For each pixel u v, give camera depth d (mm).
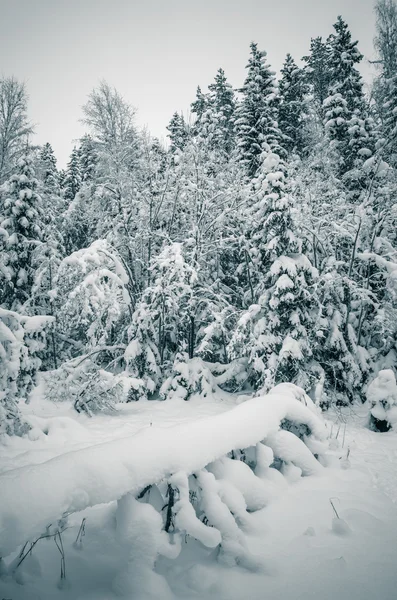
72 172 26922
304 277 11094
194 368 11680
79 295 10133
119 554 2652
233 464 3525
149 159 13961
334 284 11148
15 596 2191
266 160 11039
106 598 2262
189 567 2611
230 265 15898
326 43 28844
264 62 21516
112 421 8281
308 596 2404
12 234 14391
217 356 14281
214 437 3391
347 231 12156
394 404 7609
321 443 4797
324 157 16312
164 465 2801
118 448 2711
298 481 4176
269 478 3904
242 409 4203
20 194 14516
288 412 4723
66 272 10523
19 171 15094
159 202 14141
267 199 10602
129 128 14930
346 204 13703
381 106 19672
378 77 19922
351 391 10914
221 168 15586
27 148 15594
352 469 4754
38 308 14398
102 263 11203
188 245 13336
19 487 2113
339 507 3629
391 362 11539
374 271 12617
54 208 19328
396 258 11719
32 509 2041
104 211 14922
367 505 3709
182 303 13109
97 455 2568
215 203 14414
